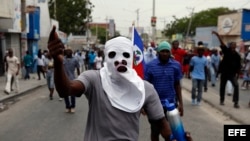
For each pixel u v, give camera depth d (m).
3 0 18.20
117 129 2.81
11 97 13.73
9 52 14.47
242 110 10.60
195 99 13.01
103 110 2.83
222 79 11.45
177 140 3.30
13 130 8.37
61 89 2.63
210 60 19.03
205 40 53.91
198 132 8.18
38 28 29.95
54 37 2.51
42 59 21.72
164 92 5.93
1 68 22.42
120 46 2.90
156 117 3.02
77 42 63.06
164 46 5.90
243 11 38.34
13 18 20.97
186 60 22.66
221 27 45.78
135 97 2.89
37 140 7.43
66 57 10.26
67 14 59.09
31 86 17.67
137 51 6.57
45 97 14.27
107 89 2.86
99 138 2.83
